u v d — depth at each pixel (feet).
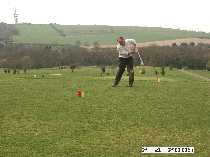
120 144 31.83
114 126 37.32
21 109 45.19
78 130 35.96
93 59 233.14
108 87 64.75
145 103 48.49
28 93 57.26
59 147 31.01
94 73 116.37
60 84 69.92
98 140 32.89
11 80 79.51
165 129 36.29
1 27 398.21
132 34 394.93
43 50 258.16
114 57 235.20
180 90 60.13
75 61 231.91
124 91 59.21
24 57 228.22
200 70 194.18
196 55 227.20
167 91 58.90
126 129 36.27
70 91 59.52
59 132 35.29
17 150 30.27
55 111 44.01
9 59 223.10
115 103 48.49
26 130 36.04
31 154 29.37
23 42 329.52
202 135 34.32
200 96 53.98
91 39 368.68
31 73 126.31
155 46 264.72
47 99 51.70
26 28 413.39
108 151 30.12
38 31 405.59
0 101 50.24
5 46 287.28
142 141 32.60
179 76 113.50
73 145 31.50
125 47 65.31
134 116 41.32
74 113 42.88
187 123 38.47
